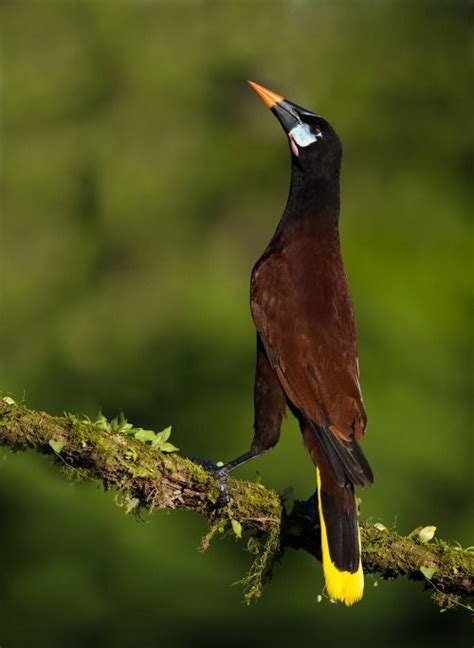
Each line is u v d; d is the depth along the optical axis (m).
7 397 6.37
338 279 7.66
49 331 22.27
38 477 13.37
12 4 24.34
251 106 23.55
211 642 12.60
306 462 13.33
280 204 22.83
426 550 6.60
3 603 12.95
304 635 12.50
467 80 22.89
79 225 23.28
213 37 23.56
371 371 14.77
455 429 14.46
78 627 12.87
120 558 13.01
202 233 22.67
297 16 23.86
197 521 12.98
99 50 23.80
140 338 21.58
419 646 12.44
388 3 23.78
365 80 23.00
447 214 20.78
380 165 22.23
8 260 23.08
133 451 6.40
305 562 12.45
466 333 15.48
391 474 13.80
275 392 7.44
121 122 23.45
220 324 16.53
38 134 23.72
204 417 15.48
